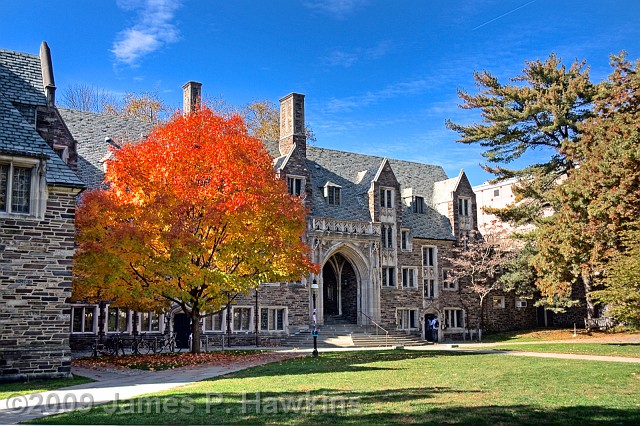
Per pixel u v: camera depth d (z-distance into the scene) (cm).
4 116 1933
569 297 4681
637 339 3619
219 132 2569
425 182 5262
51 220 1922
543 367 2130
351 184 4641
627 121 3142
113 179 2447
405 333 4366
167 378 1848
